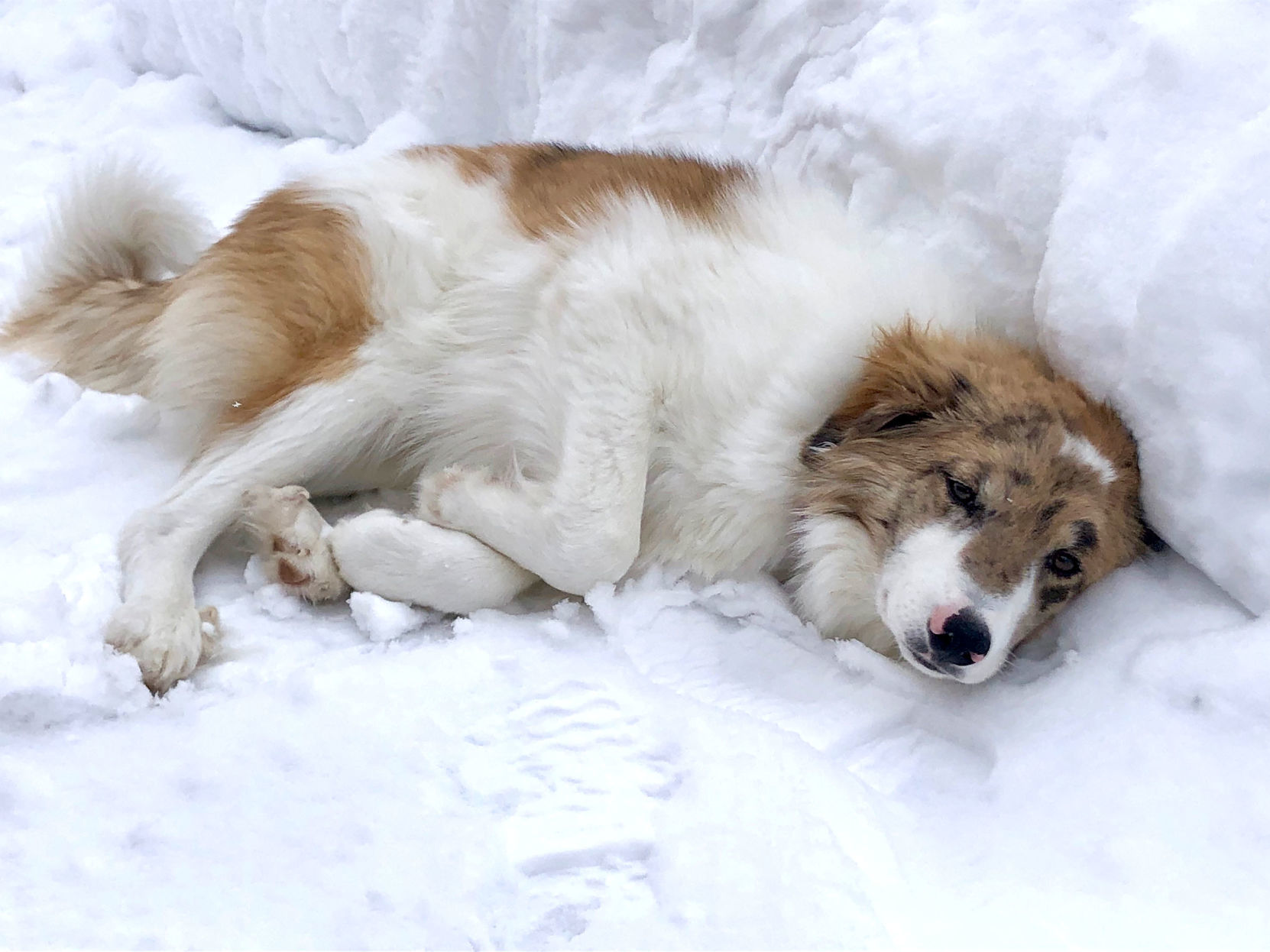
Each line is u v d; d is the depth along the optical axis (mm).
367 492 1324
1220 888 997
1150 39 1177
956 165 1271
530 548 1181
